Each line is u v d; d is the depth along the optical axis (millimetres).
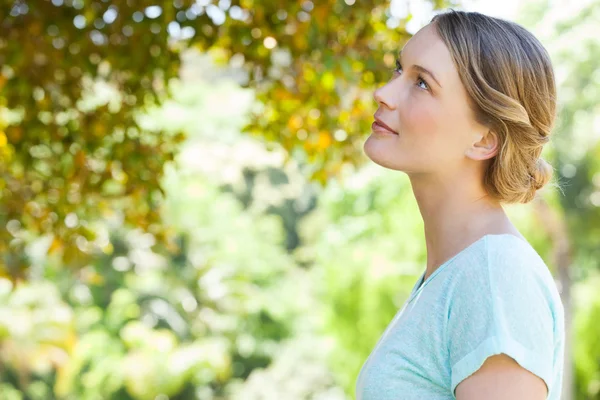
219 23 5219
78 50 5445
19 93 5598
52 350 17953
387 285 16578
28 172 5785
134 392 20094
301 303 24203
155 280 21734
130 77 5559
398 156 2174
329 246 18828
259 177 27766
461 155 2143
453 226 2188
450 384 2006
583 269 20391
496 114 2072
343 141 5715
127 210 6098
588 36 14328
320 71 5223
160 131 5836
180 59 5504
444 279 2043
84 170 5660
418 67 2133
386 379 2066
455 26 2127
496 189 2156
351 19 5004
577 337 16781
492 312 1910
